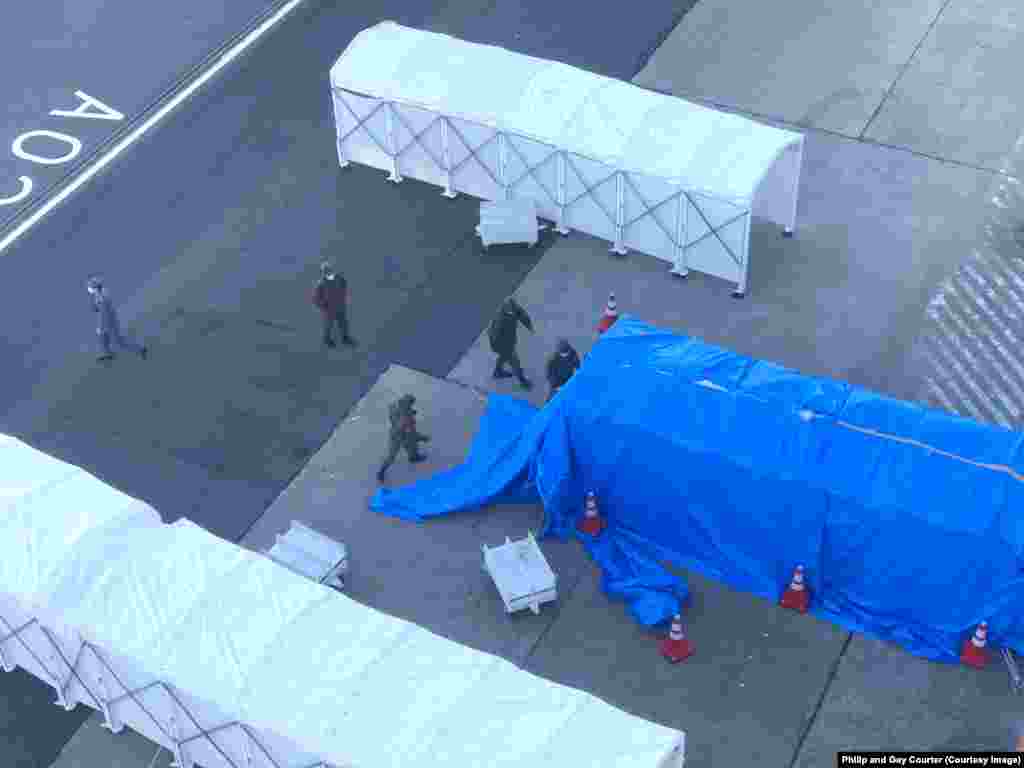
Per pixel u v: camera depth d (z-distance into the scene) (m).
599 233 28.83
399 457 25.02
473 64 29.41
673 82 32.69
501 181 29.36
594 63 33.34
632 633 21.97
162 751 20.81
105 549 20.56
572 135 27.81
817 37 33.62
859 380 25.77
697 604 22.33
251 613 19.70
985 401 25.17
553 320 27.34
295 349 27.28
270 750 18.83
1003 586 20.48
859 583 21.83
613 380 23.08
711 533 22.64
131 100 33.19
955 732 20.34
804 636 21.73
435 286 28.31
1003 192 29.23
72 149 32.03
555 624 22.22
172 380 26.88
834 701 20.84
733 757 20.25
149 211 30.48
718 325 27.00
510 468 23.88
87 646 19.89
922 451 21.38
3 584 20.28
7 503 21.23
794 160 27.52
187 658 19.27
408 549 23.52
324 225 29.86
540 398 25.88
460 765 17.70
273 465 25.19
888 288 27.45
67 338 27.86
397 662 19.03
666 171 26.92
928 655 21.27
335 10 35.56
